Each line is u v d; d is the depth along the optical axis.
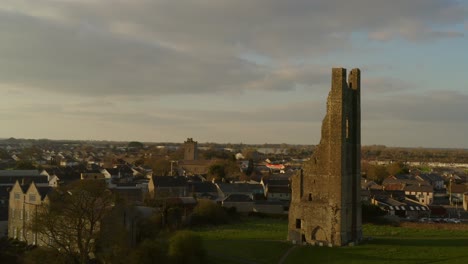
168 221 113.56
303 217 89.75
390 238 96.19
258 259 79.75
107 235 70.62
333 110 88.56
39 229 69.81
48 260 67.81
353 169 91.75
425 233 106.12
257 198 172.50
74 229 69.44
